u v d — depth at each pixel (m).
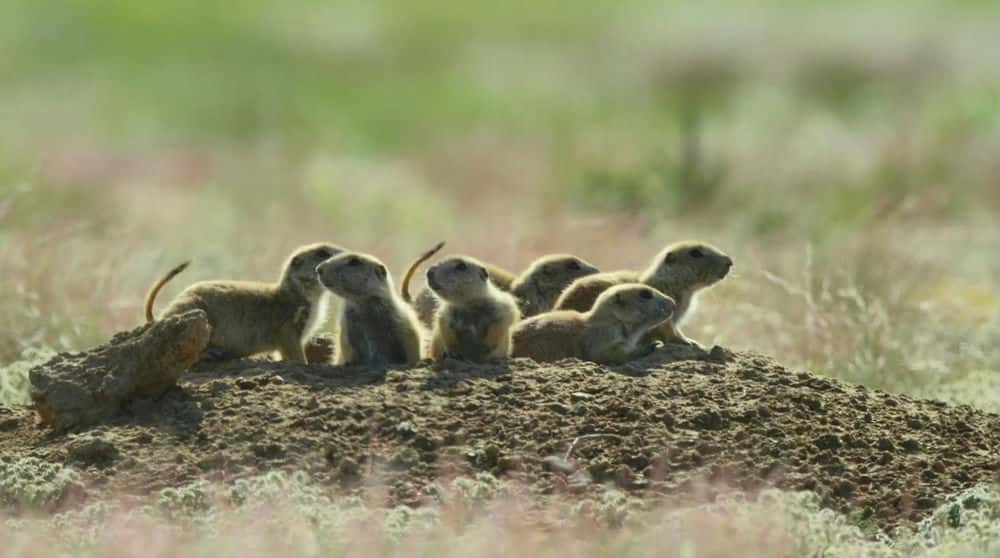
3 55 169.62
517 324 43.31
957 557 32.69
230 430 38.00
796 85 140.25
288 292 44.19
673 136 107.62
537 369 40.78
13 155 98.31
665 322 45.25
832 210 83.69
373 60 174.88
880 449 38.59
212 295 43.22
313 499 34.41
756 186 94.19
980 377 51.06
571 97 147.00
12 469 36.78
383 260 66.56
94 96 148.00
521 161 107.69
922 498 36.56
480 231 74.38
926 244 69.81
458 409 38.62
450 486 35.16
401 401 38.91
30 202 73.31
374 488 35.53
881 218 71.44
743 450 37.62
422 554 31.06
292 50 179.00
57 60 170.25
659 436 37.72
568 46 176.75
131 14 191.62
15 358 51.94
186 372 41.78
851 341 51.88
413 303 47.47
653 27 167.38
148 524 33.28
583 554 31.53
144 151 112.38
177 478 36.50
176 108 144.25
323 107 145.75
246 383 40.00
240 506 34.47
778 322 53.66
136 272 59.81
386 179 99.69
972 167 96.00
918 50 143.38
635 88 148.50
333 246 44.53
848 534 33.94
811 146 102.88
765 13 163.38
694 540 31.73
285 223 80.38
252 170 105.88
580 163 102.38
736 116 121.81
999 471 37.88
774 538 32.34
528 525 33.69
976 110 109.06
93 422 39.44
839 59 143.62
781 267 60.41
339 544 31.72
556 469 36.50
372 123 138.12
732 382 40.81
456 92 152.88
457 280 41.97
